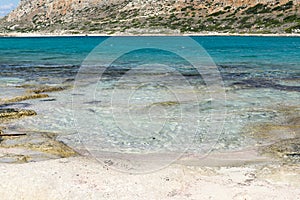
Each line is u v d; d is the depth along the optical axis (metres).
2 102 19.11
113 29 105.94
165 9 109.00
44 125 15.31
